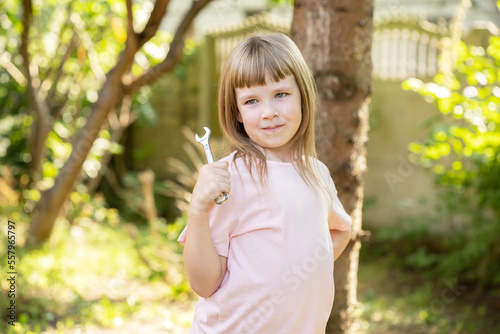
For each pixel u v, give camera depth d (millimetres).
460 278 4625
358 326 3586
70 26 5590
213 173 1299
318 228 1410
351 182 2154
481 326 3717
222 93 1469
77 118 5891
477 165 4207
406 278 4789
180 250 4574
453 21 4488
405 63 5723
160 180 7199
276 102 1382
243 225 1369
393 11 6824
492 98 3508
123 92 4250
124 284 4324
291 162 1453
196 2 3814
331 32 2062
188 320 3635
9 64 5316
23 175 5816
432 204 5406
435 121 4812
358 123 2141
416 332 3588
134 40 3672
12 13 4902
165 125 7133
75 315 3617
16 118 6312
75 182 4871
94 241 5547
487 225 4492
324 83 2080
